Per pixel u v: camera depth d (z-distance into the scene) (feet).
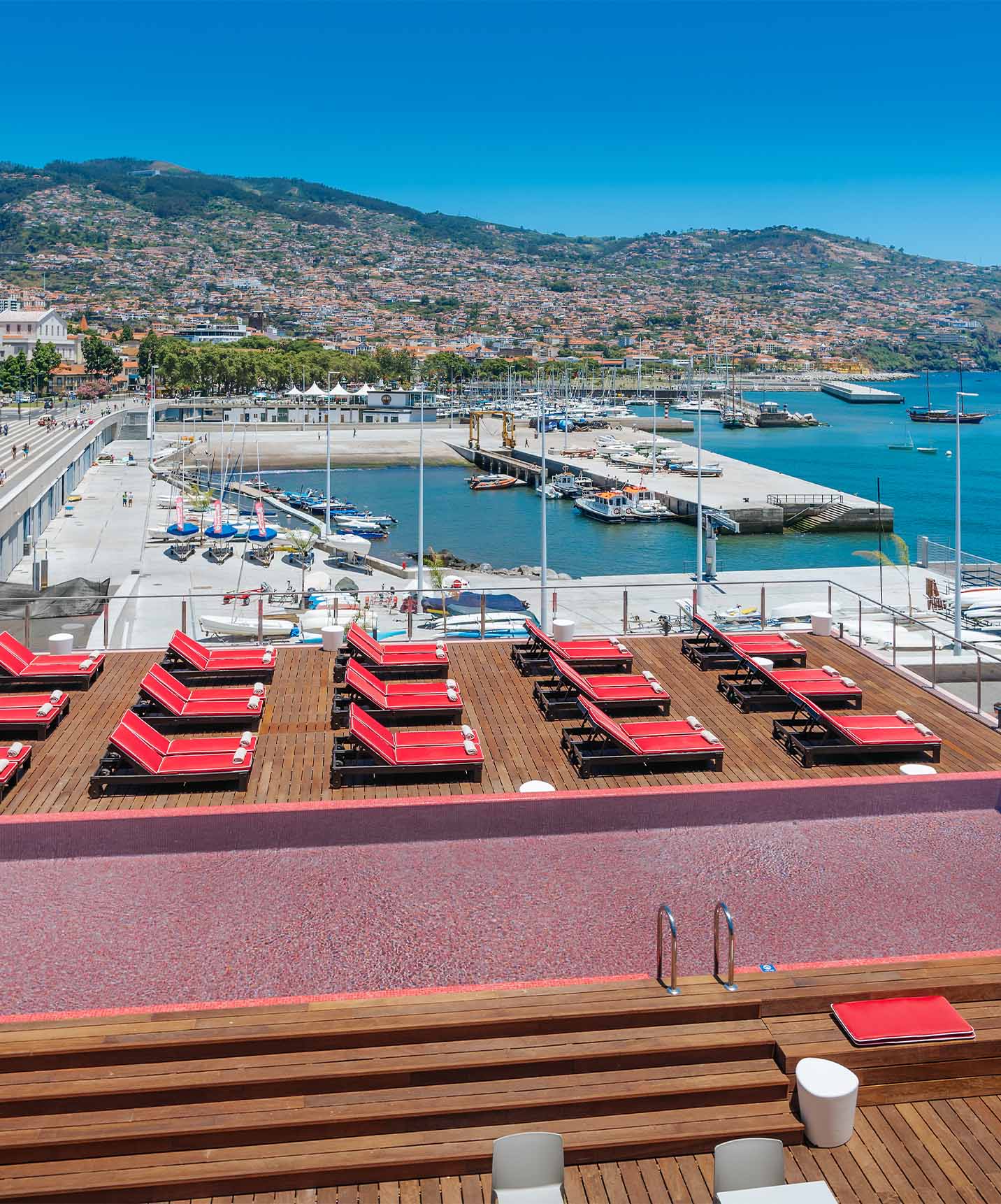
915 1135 26.08
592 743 51.47
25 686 59.77
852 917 37.19
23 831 42.04
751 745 52.85
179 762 47.34
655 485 322.34
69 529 212.02
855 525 270.67
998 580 144.56
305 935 35.70
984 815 47.34
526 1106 25.90
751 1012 28.71
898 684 63.41
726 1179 22.91
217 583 161.17
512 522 286.05
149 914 37.35
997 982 29.71
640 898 38.65
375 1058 26.94
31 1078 26.13
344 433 499.51
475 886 39.65
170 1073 26.32
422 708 54.85
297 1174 24.23
